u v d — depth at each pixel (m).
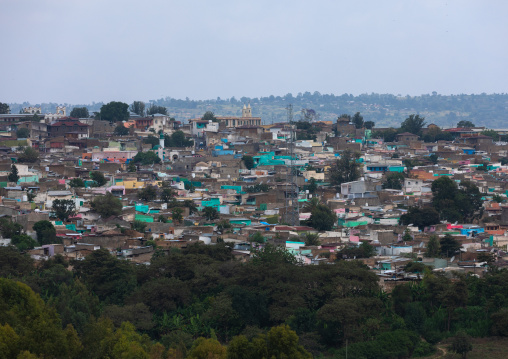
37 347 92.88
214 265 135.50
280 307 122.31
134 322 119.00
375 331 116.00
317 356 111.88
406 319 120.44
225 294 124.50
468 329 119.75
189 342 111.88
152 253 150.62
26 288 105.25
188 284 130.38
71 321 111.75
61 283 128.62
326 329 116.69
